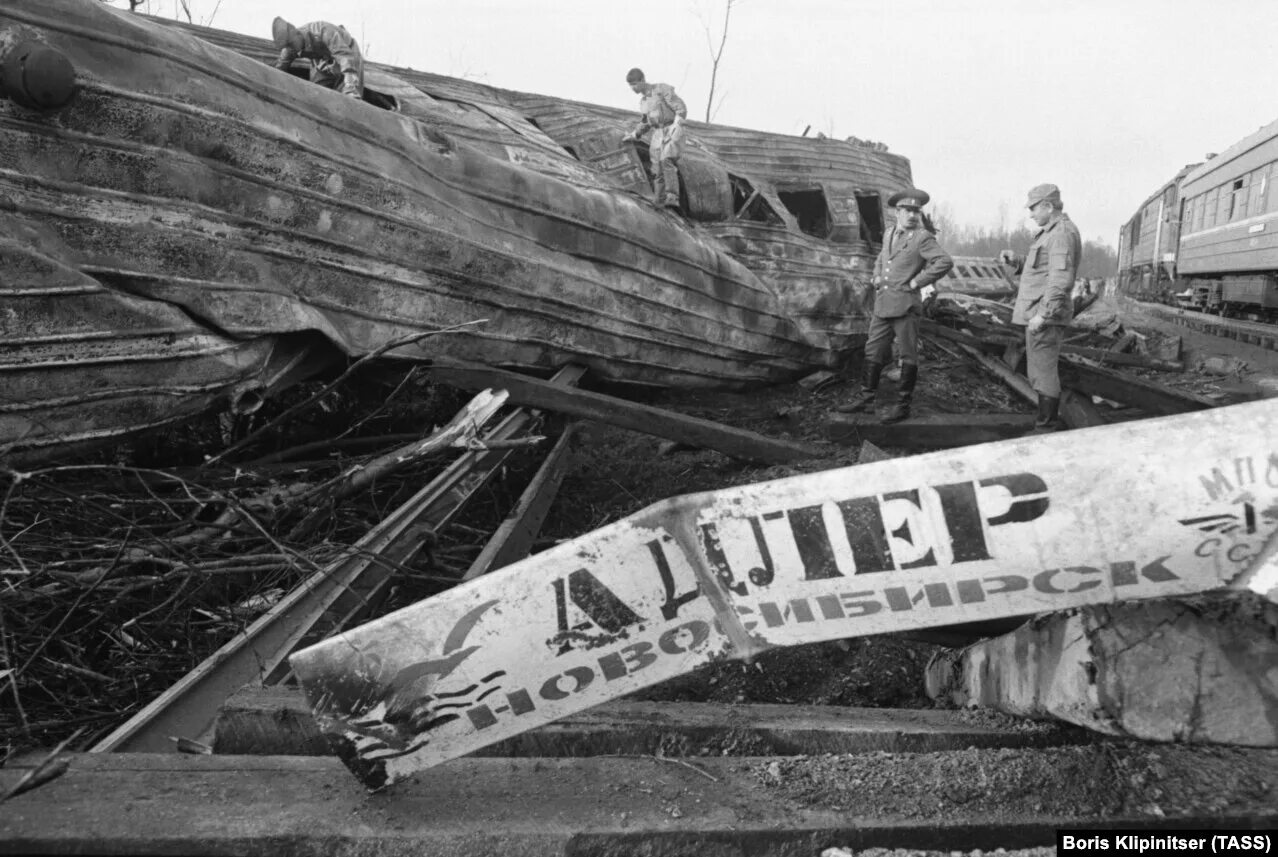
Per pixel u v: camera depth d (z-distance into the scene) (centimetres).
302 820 188
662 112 881
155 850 178
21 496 372
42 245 375
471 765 219
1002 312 1441
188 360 433
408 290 549
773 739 246
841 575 179
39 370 379
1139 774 219
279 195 465
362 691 188
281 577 413
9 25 361
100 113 388
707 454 705
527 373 675
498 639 187
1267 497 162
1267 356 1298
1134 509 167
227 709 246
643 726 246
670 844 191
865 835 197
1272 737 187
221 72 436
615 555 183
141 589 358
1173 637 193
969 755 224
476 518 593
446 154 577
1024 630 240
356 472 459
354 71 684
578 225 670
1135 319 2178
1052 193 658
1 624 289
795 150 1131
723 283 831
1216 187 1977
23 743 287
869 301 1047
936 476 172
